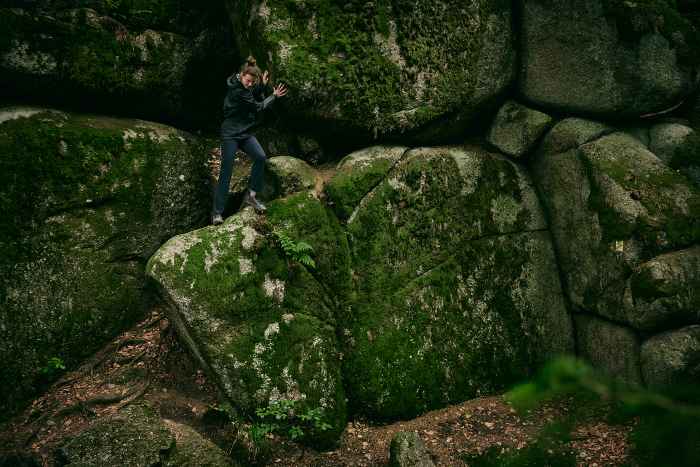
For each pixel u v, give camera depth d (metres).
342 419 6.74
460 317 7.56
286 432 6.41
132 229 7.43
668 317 6.49
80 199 7.01
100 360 7.00
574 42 7.71
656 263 6.60
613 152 7.42
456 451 6.50
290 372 6.55
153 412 6.14
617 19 7.33
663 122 7.82
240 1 7.48
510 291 7.94
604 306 7.36
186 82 8.23
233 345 6.34
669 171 7.27
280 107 7.48
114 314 7.27
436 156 7.83
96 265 7.14
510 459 6.17
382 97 7.56
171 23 7.95
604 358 7.46
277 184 7.18
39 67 6.81
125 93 7.60
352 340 7.02
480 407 7.27
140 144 7.53
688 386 1.75
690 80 7.52
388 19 7.48
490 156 8.23
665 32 7.35
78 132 7.06
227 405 6.37
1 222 6.49
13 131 6.66
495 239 7.97
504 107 8.42
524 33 8.20
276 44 7.14
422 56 7.71
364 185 7.30
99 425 5.77
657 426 1.73
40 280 6.72
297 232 6.89
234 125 6.82
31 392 6.59
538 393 1.58
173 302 6.27
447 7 7.77
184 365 7.00
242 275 6.51
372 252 7.23
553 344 8.01
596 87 7.64
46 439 6.06
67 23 7.02
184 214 7.87
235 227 6.67
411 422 7.02
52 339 6.78
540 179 8.29
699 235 6.81
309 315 6.82
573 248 7.90
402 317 7.23
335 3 7.29
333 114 7.44
